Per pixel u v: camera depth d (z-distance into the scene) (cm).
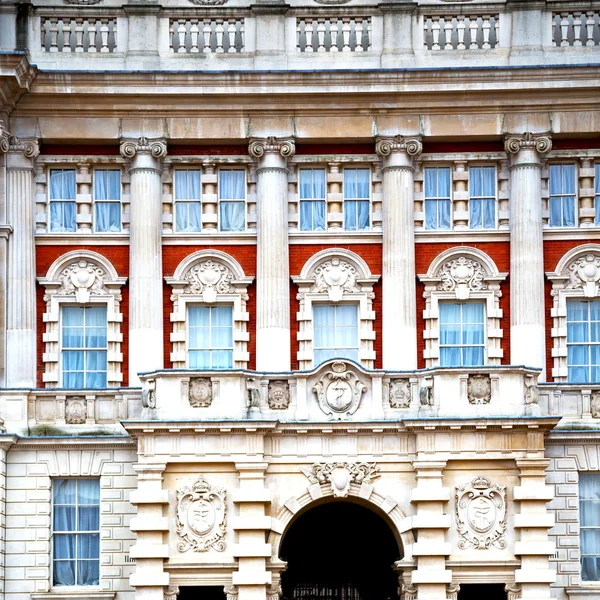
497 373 6266
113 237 6925
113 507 6588
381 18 7000
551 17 6981
